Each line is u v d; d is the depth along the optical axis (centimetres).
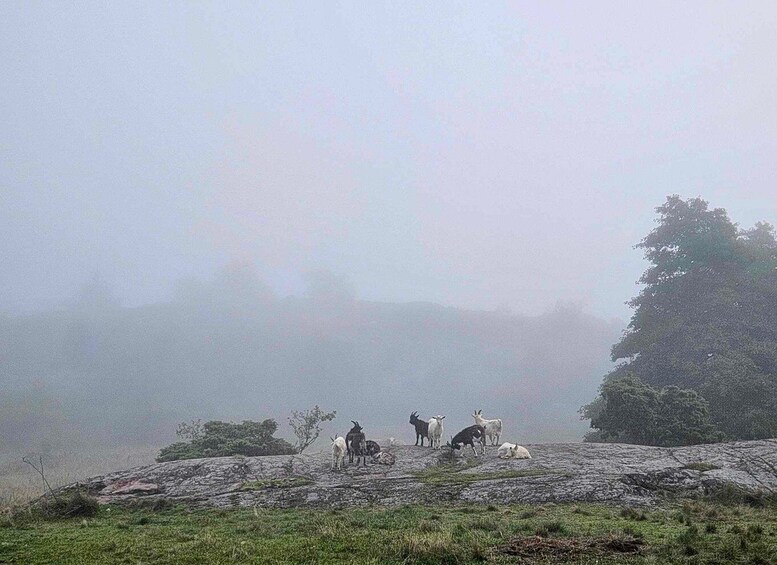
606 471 1686
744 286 4106
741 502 1453
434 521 1213
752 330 3862
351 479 1709
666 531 1100
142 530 1222
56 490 1719
